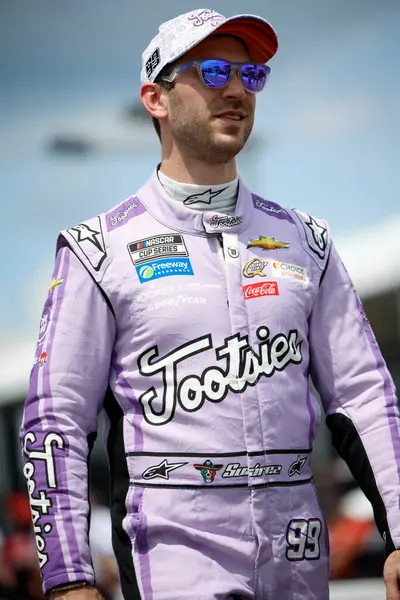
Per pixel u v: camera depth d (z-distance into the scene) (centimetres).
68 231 493
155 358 468
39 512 459
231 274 478
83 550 458
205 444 456
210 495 455
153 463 461
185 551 452
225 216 487
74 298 480
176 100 494
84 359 475
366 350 504
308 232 513
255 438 460
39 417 469
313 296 498
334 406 504
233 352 466
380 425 489
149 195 499
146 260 479
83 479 467
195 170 495
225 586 449
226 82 486
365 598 1355
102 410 495
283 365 474
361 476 493
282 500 464
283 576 461
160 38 505
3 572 1196
